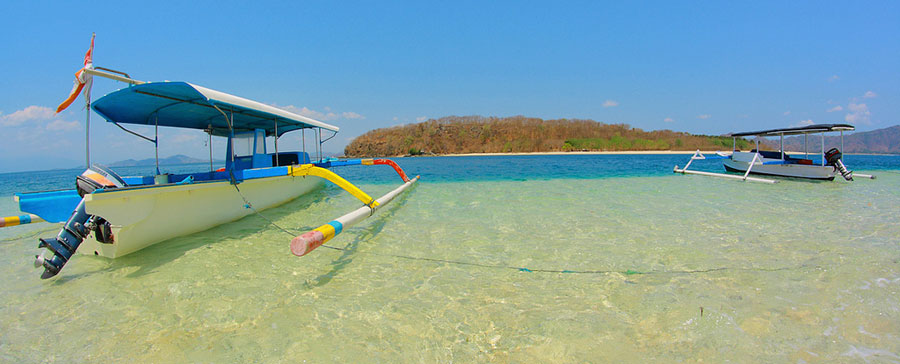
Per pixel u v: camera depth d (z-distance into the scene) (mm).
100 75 4914
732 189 11344
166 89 5520
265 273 4172
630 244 5195
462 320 3064
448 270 4246
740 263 4297
